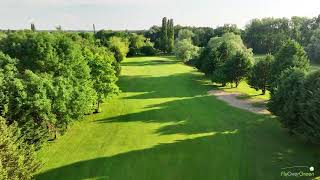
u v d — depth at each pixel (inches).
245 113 2172.7
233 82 3302.2
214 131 1831.9
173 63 5201.8
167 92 2984.7
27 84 1488.7
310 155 1462.8
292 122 1568.7
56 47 2137.1
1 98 1400.1
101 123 2058.3
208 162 1427.2
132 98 2760.8
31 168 1065.5
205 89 3093.0
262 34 6314.0
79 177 1326.3
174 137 1754.4
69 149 1625.2
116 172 1360.7
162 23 7150.6
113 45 4635.8
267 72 2647.6
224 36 4247.0
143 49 6688.0
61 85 1587.1
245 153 1508.4
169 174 1328.7
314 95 1402.6
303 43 5728.3
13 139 1069.8
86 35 4301.2
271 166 1366.9
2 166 903.1
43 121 1489.9
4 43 2583.7
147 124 2009.1
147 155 1523.1
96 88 2265.0
